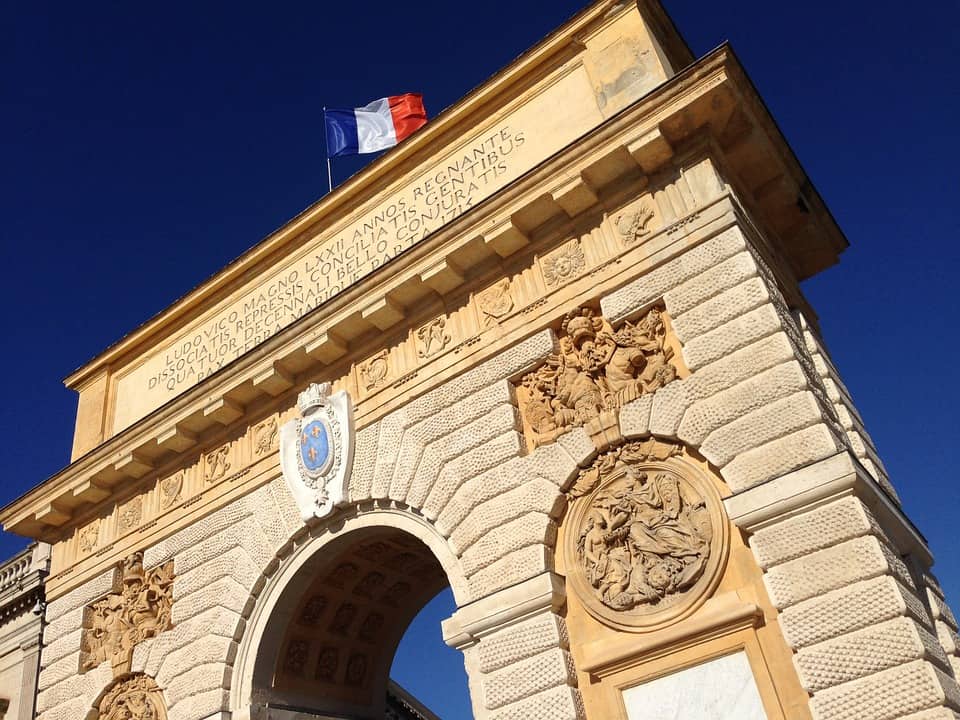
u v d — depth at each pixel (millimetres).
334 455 18016
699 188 15336
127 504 22125
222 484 19953
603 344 15453
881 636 11133
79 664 20469
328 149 23375
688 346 14312
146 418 21078
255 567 18438
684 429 13852
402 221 19641
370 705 20797
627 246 15797
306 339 18984
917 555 14203
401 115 23828
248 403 20375
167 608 19672
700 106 15164
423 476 16609
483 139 19031
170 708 18250
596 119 17234
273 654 18266
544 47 18469
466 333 17375
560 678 13320
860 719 10906
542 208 16656
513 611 14109
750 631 12312
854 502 11930
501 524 15086
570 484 14805
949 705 10609
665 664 12820
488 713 13797
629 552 13773
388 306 18078
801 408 12883
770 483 12586
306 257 21391
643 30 17312
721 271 14484
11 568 28797
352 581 19625
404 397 17594
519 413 16094
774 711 11742
